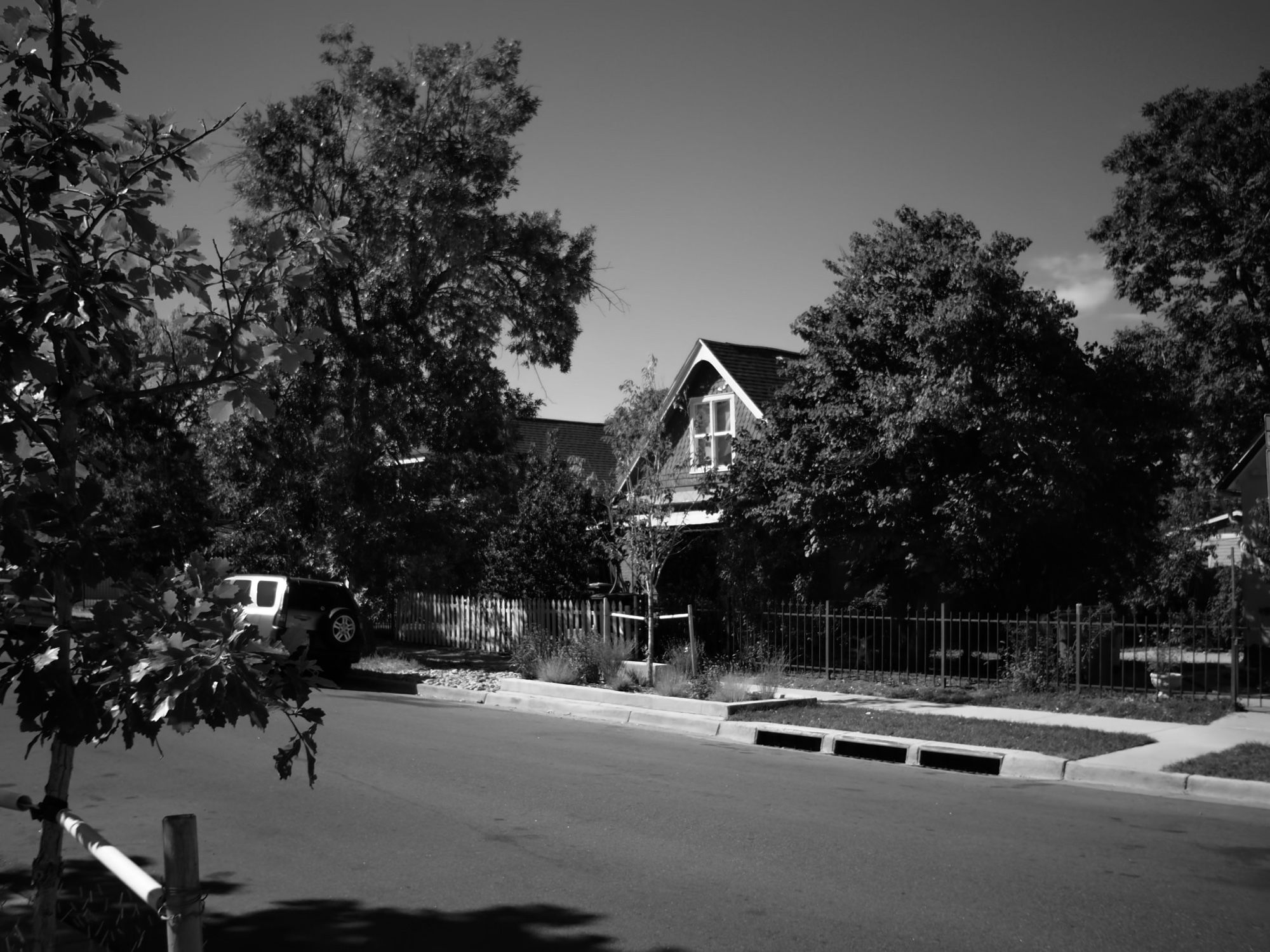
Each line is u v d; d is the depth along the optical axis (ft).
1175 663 65.51
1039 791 35.04
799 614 65.26
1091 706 50.70
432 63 78.43
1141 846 27.22
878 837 27.81
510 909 21.70
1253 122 115.34
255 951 19.44
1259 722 46.26
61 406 13.38
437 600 88.74
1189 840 27.94
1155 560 82.58
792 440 66.08
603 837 27.45
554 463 92.22
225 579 12.78
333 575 80.64
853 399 64.13
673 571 83.92
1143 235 119.96
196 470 74.64
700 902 22.16
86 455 14.62
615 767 37.70
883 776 37.50
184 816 11.14
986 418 57.26
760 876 24.02
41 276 12.71
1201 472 118.62
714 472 72.90
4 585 12.59
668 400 74.54
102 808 30.27
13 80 13.03
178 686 11.55
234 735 42.86
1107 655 61.98
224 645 12.09
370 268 79.46
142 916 21.63
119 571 12.35
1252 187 112.57
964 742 41.73
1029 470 57.67
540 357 85.56
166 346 14.93
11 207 12.59
